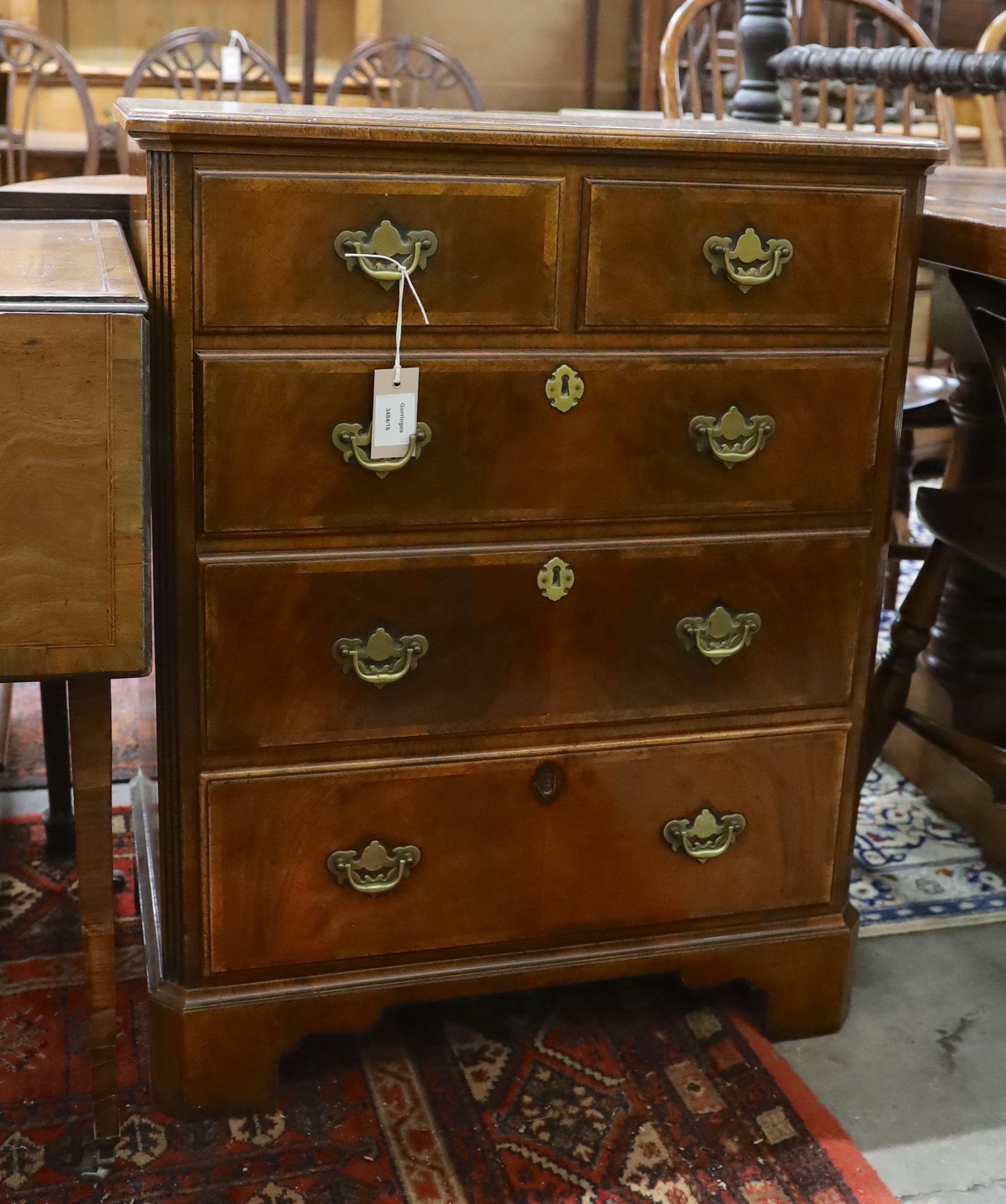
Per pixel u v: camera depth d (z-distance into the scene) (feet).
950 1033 5.26
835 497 4.64
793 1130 4.65
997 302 4.93
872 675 5.25
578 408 4.28
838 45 16.49
